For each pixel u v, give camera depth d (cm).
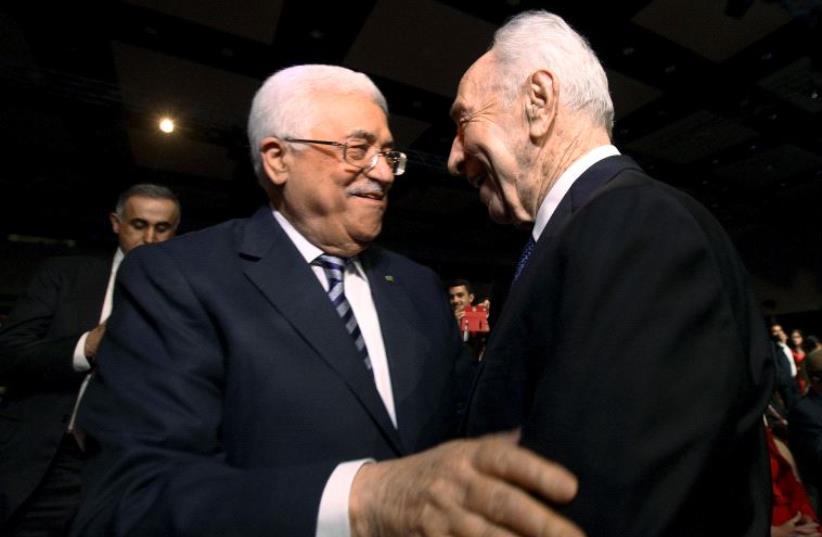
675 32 486
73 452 151
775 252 1102
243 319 80
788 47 497
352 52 531
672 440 46
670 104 620
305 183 94
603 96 83
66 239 1032
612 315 50
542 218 80
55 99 609
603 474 46
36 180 919
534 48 82
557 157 80
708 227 62
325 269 99
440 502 38
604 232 55
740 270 65
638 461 46
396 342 97
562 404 50
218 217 1115
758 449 63
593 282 52
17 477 142
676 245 52
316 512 47
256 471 56
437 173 861
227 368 79
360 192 96
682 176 879
